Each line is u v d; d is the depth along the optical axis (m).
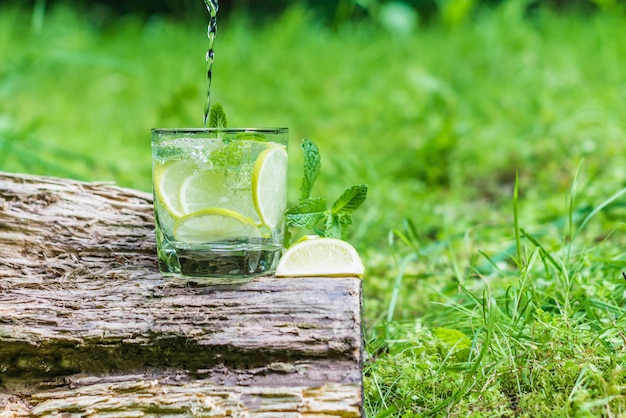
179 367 1.00
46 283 1.05
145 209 1.12
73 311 1.02
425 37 3.33
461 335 1.08
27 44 3.24
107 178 1.82
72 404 0.99
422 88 2.49
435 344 1.09
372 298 1.31
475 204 1.71
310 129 2.50
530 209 1.51
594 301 1.13
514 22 3.05
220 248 1.03
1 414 0.99
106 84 3.14
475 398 1.03
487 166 1.91
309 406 0.97
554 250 1.24
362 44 3.35
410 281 1.32
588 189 1.48
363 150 2.17
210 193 1.02
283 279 1.03
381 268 1.36
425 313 1.24
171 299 1.02
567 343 1.06
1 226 1.08
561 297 1.17
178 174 1.02
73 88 3.13
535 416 1.00
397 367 1.07
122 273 1.06
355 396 0.97
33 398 1.00
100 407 0.98
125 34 3.79
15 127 2.07
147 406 0.98
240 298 1.01
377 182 1.72
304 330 0.99
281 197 1.04
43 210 1.10
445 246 1.39
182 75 2.92
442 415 1.02
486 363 1.07
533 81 2.46
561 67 2.54
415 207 1.64
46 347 1.00
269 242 1.04
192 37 3.60
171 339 1.00
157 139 1.03
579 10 3.78
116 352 1.00
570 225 1.20
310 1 4.34
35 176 1.13
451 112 2.30
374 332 1.19
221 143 1.01
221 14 4.29
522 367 1.04
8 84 2.60
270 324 1.00
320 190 1.79
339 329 0.99
